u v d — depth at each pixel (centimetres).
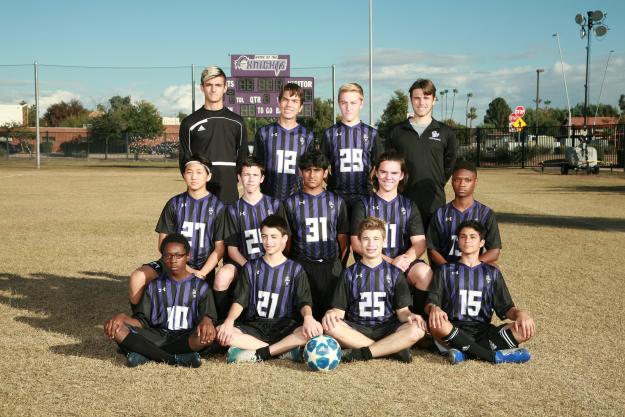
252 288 442
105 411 332
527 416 327
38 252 832
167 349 414
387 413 330
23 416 325
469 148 3466
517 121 3278
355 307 437
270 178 547
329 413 330
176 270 428
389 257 488
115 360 416
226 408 336
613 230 1041
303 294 439
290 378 384
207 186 555
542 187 1948
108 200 1556
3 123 6625
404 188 549
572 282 652
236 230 488
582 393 359
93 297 598
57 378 381
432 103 542
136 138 4497
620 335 472
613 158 3044
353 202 540
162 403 343
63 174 2752
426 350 448
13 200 1542
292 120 544
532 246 881
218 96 548
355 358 418
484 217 485
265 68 3050
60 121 8144
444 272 442
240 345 417
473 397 353
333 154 539
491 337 426
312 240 484
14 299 585
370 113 2931
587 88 3014
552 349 440
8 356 422
